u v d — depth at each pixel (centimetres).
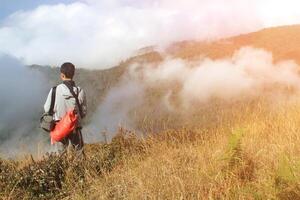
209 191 530
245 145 644
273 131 729
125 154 768
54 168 691
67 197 612
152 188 575
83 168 707
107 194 597
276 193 482
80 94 795
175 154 713
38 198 633
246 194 506
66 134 758
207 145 728
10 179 661
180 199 527
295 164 515
